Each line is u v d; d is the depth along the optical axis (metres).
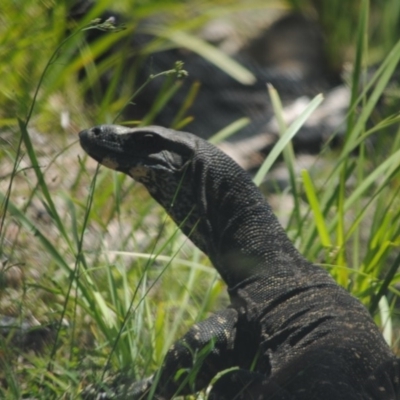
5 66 14.10
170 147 9.81
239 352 9.27
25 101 13.68
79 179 12.40
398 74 19.06
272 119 19.58
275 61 21.59
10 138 13.35
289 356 8.74
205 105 19.78
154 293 11.58
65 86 15.10
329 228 11.17
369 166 16.42
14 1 14.45
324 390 8.12
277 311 9.12
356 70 11.59
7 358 9.52
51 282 11.12
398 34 20.53
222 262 9.68
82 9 15.60
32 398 9.43
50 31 14.55
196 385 9.40
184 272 12.12
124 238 12.53
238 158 18.16
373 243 11.03
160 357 10.07
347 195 15.10
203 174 9.70
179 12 19.86
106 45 15.44
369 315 9.15
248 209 9.68
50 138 14.00
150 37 18.91
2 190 12.72
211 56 16.94
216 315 9.37
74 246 11.95
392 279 10.23
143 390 9.44
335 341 8.65
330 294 9.19
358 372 8.44
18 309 10.72
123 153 9.90
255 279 9.44
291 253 9.59
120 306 10.29
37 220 12.48
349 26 22.08
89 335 10.58
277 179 16.95
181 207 9.84
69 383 9.62
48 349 10.24
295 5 22.72
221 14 18.58
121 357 9.95
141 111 19.08
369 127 17.72
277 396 8.28
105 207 13.23
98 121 14.72
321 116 19.17
